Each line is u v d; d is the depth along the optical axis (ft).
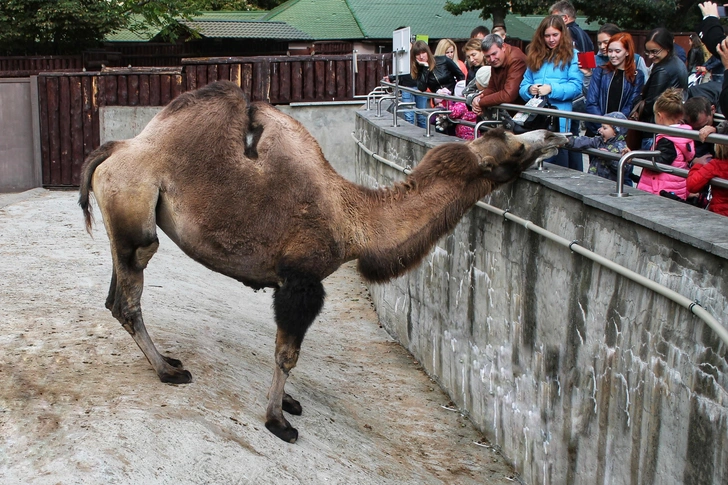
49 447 14.48
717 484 11.94
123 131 52.80
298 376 22.89
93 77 52.44
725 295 11.74
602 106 24.16
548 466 17.88
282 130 17.76
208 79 52.29
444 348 24.64
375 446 19.69
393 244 18.06
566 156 21.67
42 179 53.26
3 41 86.07
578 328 16.31
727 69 17.20
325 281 38.29
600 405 15.48
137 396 16.96
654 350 13.58
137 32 108.88
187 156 17.43
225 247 17.78
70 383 17.26
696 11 73.51
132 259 17.88
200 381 18.56
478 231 21.61
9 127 52.65
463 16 107.55
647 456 13.87
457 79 35.42
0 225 37.65
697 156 19.36
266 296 33.47
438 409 23.58
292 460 16.69
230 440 16.28
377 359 27.63
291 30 103.91
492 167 18.04
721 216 13.61
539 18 112.37
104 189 17.52
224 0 147.74
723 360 11.79
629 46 23.31
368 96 40.83
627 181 21.03
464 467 19.94
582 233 15.96
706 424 12.19
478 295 21.76
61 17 85.35
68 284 26.35
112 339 20.43
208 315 26.55
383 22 106.01
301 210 17.56
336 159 53.01
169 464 14.75
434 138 25.32
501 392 20.44
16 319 21.25
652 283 13.20
